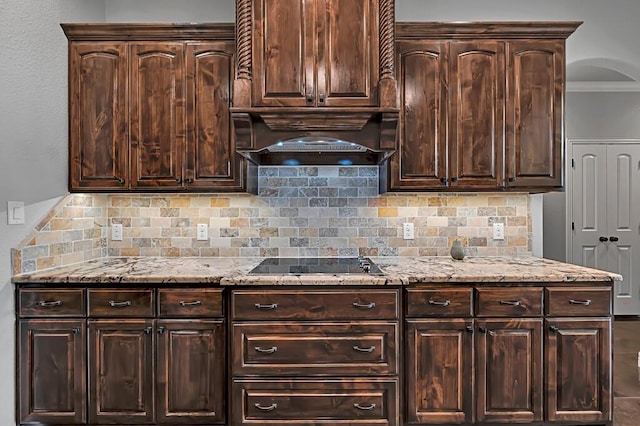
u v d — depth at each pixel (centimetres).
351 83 225
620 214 482
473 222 277
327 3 226
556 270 225
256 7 226
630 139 481
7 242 207
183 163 243
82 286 213
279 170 277
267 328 208
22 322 213
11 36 205
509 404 211
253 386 208
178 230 277
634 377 308
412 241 276
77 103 244
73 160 244
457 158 242
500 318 211
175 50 243
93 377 212
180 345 212
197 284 212
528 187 243
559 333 212
